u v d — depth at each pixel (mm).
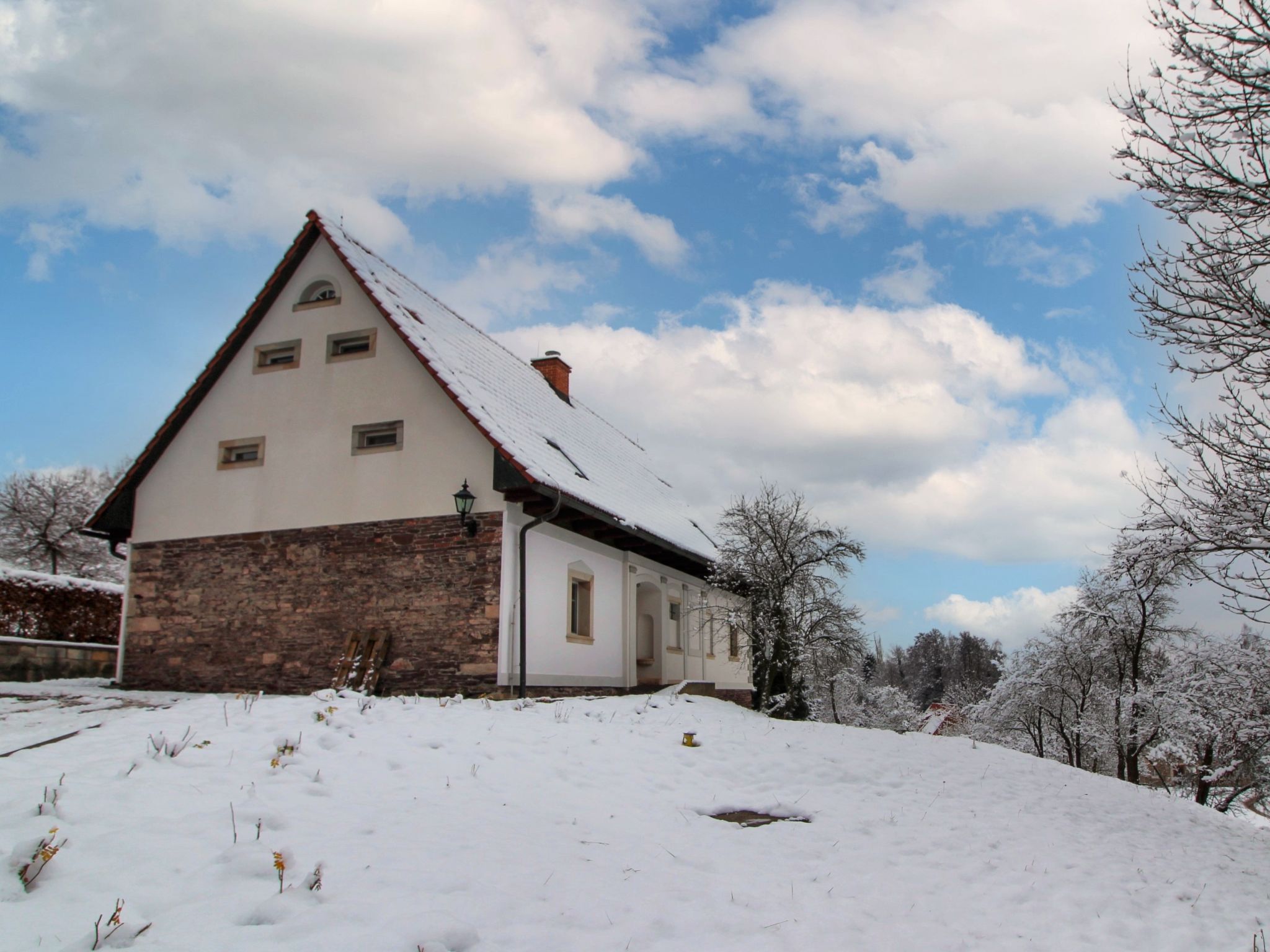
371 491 16766
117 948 4305
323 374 17719
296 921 4785
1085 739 27688
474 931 5012
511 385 21766
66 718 13227
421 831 6703
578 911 5715
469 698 15250
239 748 8211
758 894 6715
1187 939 7090
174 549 18141
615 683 19453
